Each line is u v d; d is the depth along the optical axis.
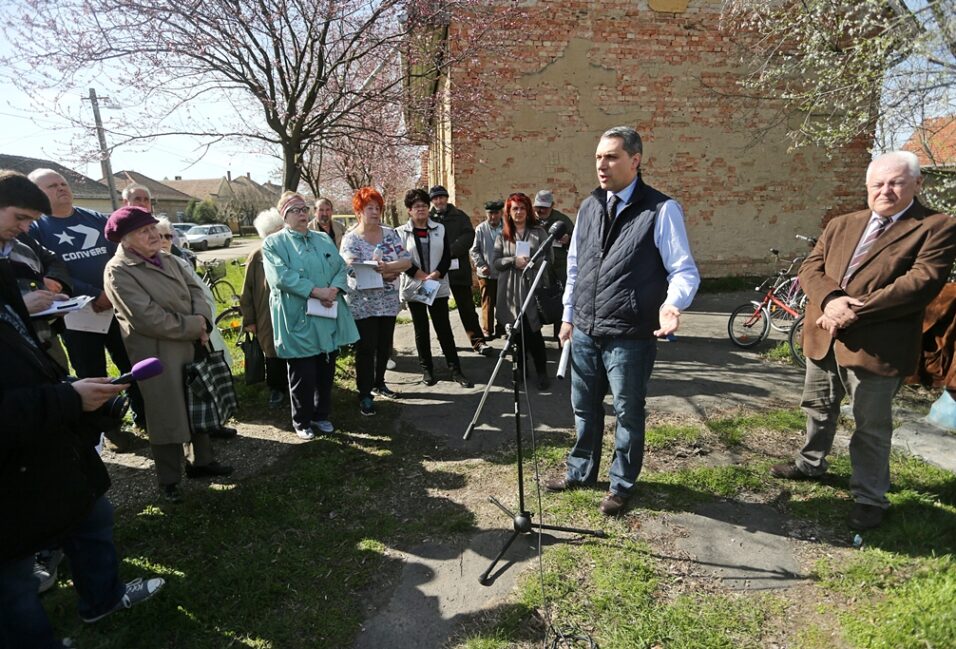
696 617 2.32
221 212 48.56
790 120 8.93
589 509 3.10
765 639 2.21
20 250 2.93
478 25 6.96
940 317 4.09
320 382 4.17
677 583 2.54
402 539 2.93
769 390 4.87
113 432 4.01
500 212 6.36
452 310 8.13
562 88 8.48
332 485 3.46
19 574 1.78
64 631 2.34
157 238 3.03
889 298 2.55
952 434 3.82
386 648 2.25
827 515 3.00
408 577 2.65
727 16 8.38
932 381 4.19
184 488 3.46
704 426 4.13
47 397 1.65
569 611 2.38
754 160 9.12
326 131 5.97
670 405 4.55
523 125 8.47
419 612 2.43
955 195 5.25
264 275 4.54
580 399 3.13
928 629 2.16
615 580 2.54
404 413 4.54
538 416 4.42
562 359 2.93
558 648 2.20
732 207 9.22
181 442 3.13
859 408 2.79
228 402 3.46
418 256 4.98
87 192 30.31
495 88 7.93
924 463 3.44
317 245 3.96
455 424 4.31
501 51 7.43
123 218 2.90
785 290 7.16
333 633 2.32
